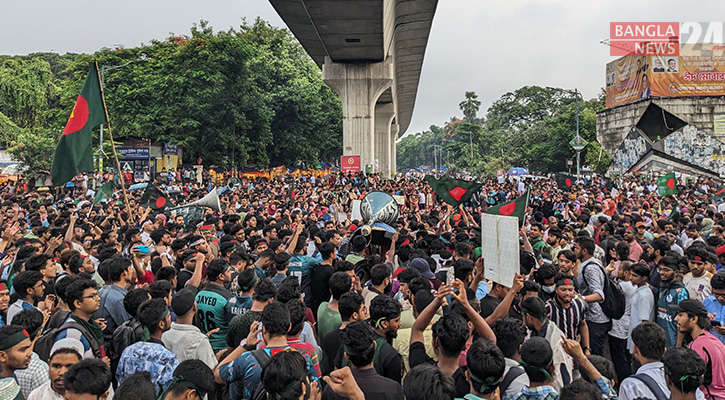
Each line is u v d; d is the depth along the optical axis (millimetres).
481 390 3283
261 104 45906
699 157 47156
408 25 36250
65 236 7887
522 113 109062
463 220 11781
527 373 3477
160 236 7445
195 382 3309
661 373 3873
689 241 10469
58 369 3705
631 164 50344
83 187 24688
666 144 47156
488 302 5605
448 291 4266
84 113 9031
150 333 4434
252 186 31734
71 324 4434
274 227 9570
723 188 20609
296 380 3312
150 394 3141
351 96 40250
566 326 5559
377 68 39906
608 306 6355
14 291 5305
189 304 4566
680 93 47469
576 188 25047
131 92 39375
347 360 4031
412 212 15523
